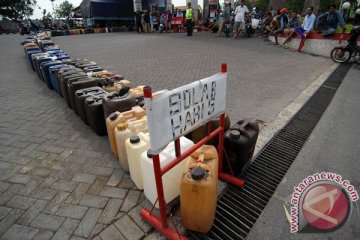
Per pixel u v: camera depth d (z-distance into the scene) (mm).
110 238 2006
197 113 1921
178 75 6781
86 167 2883
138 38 15867
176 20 20094
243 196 2512
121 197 2416
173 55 9750
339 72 7188
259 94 5215
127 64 8352
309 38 9930
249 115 4199
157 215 2207
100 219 2178
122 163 2721
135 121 2688
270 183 2693
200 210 1885
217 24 18188
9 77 7148
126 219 2170
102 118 3416
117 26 23422
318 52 9656
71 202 2369
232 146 2482
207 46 11766
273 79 6332
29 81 6699
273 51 10438
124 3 22406
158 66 7934
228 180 2623
